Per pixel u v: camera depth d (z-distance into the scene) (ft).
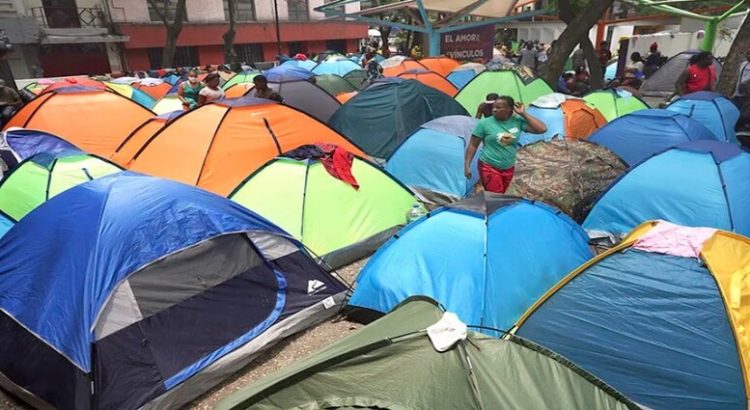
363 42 129.29
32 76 76.43
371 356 7.18
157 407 10.37
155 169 20.81
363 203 17.84
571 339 10.11
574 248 13.91
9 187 17.84
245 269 13.23
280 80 34.30
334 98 35.55
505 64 44.62
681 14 52.70
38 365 10.57
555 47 37.99
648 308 9.75
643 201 16.61
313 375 7.06
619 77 53.31
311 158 17.47
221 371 11.54
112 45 85.56
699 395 8.89
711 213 15.38
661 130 22.39
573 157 20.15
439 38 53.78
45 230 11.65
